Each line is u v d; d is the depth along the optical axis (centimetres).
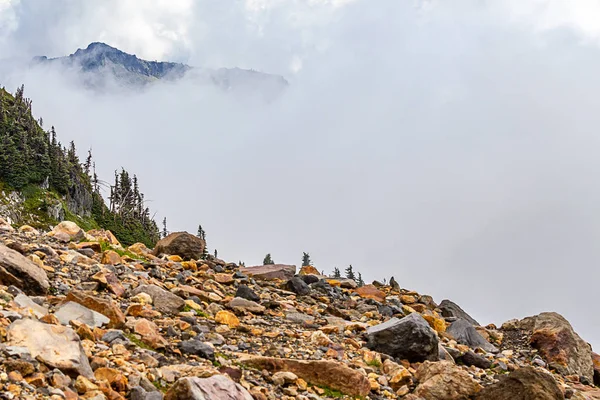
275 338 1223
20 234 1546
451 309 2002
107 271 1306
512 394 1006
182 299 1283
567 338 1647
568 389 1315
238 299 1440
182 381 727
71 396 652
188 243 2011
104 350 839
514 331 1841
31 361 687
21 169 13962
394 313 1783
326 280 2108
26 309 883
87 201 16338
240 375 920
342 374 992
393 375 1118
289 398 900
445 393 1055
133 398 714
